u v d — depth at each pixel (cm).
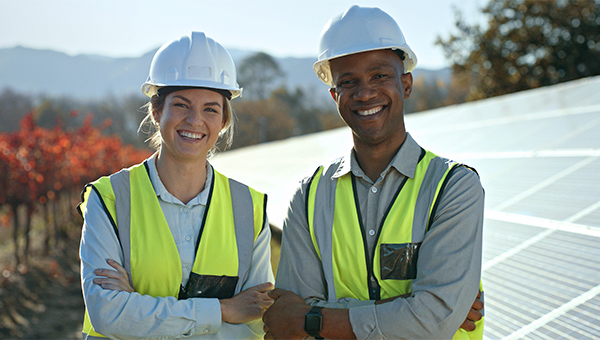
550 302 286
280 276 265
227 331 265
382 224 244
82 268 256
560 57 2553
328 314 231
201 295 267
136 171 280
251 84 7319
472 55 2745
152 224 265
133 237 264
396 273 238
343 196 259
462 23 2759
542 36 2570
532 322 274
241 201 292
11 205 1344
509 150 640
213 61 276
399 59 258
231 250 278
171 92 270
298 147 1295
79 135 2025
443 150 790
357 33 250
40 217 1900
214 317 254
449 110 1273
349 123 253
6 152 1348
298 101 6281
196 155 269
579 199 400
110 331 242
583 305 271
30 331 948
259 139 5616
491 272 340
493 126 840
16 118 6131
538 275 316
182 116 267
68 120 6016
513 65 2653
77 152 1820
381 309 224
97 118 6144
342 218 254
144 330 244
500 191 491
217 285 270
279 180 862
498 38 2669
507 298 304
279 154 1248
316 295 254
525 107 934
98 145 2095
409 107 5119
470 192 231
